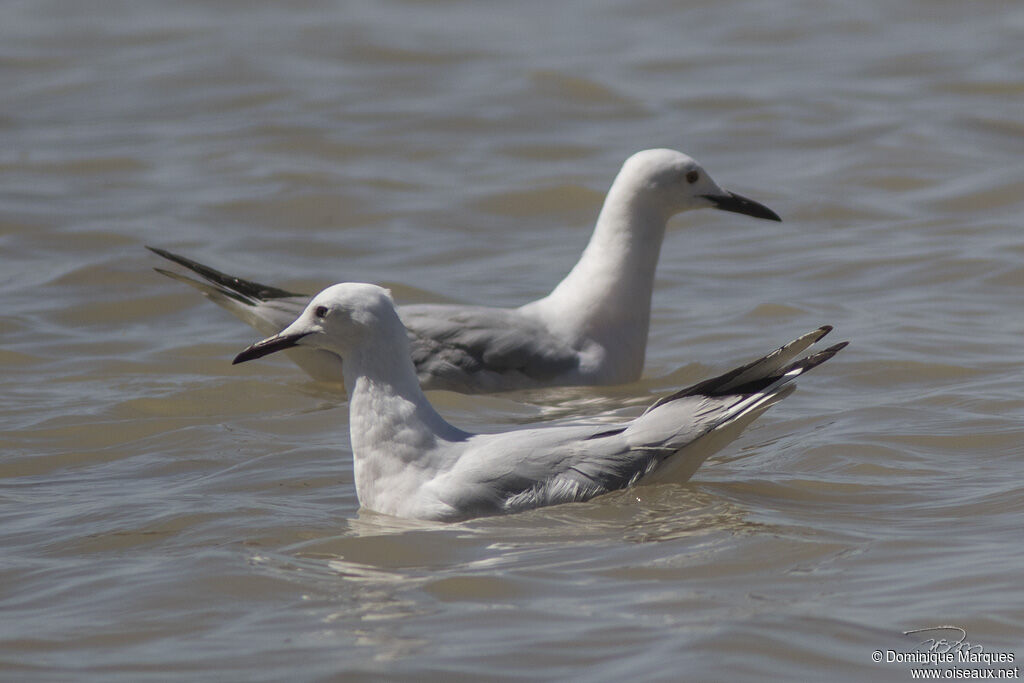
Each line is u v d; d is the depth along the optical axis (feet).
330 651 25.73
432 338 45.37
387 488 33.32
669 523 31.65
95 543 31.86
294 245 63.52
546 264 60.95
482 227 66.69
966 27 101.04
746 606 26.99
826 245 61.62
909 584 27.86
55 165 75.51
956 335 48.55
